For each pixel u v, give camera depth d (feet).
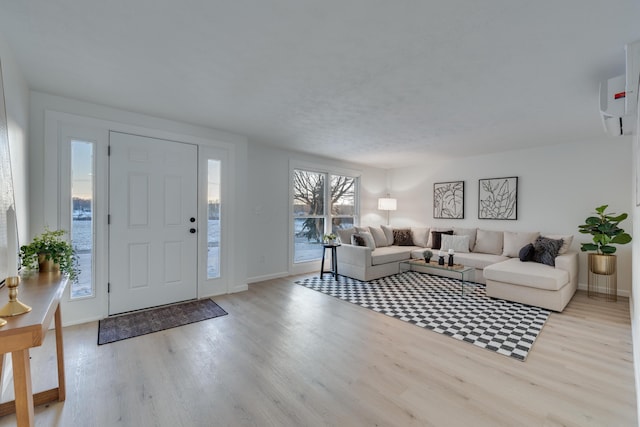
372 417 5.26
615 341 8.27
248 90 8.35
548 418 5.23
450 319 9.97
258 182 15.06
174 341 8.23
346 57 6.54
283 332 8.89
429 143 14.47
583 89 8.04
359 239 16.30
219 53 6.41
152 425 5.08
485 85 7.87
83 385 6.17
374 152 16.69
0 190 5.16
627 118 7.29
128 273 10.31
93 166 9.55
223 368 6.87
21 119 7.36
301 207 17.52
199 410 5.44
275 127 11.96
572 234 14.15
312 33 5.65
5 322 3.35
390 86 8.00
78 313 9.37
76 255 9.29
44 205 8.66
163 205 11.04
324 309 10.96
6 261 5.39
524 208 15.67
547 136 13.07
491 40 5.82
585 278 13.74
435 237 18.01
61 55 6.52
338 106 9.55
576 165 14.02
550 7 4.83
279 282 14.98
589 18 5.09
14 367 3.30
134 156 10.34
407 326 9.38
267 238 15.55
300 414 5.34
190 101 9.21
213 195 12.47
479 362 7.16
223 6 4.90
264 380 6.40
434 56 6.46
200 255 12.06
